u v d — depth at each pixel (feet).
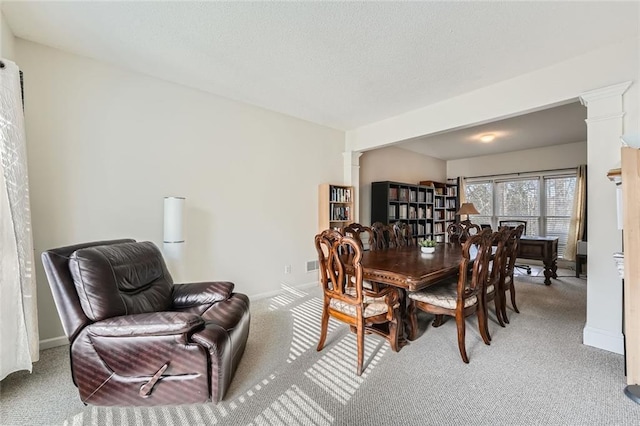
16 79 5.97
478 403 5.20
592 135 7.50
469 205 17.90
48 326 7.49
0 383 5.86
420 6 5.97
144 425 4.70
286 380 5.95
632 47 7.04
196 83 9.71
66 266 5.17
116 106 8.53
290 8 6.03
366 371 6.27
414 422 4.73
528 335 8.10
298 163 13.30
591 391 5.52
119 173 8.59
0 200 5.65
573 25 6.58
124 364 4.92
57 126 7.63
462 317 6.79
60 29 6.77
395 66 8.47
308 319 9.48
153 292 6.66
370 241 11.51
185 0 5.79
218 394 5.02
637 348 5.37
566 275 16.16
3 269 5.66
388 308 6.77
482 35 6.96
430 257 9.25
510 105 9.27
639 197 5.38
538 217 19.67
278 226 12.55
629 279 5.48
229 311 6.40
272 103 11.46
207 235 10.43
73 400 5.32
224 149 10.87
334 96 10.75
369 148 14.52
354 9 6.06
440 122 11.28
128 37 7.08
